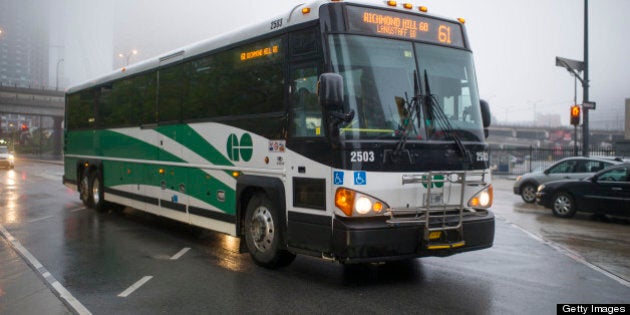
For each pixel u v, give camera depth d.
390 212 6.12
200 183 8.89
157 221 11.98
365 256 5.95
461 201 6.44
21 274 7.12
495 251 8.93
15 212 13.41
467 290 6.41
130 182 11.55
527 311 5.63
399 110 6.38
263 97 7.40
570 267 7.75
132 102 11.48
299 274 7.16
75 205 14.91
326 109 5.95
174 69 9.84
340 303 5.86
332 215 6.12
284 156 6.93
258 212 7.52
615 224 12.48
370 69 6.33
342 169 5.98
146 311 5.59
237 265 7.70
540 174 16.95
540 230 11.45
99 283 6.71
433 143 6.47
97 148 13.33
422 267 7.62
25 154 86.56
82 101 14.43
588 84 21.36
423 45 6.84
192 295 6.18
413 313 5.53
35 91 73.00
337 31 6.32
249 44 7.78
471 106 7.07
